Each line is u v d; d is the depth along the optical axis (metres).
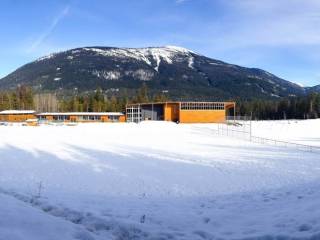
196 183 19.58
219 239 8.12
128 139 48.75
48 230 6.89
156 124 69.50
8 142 41.41
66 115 89.50
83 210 9.86
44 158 29.23
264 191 16.42
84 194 15.10
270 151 38.53
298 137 60.88
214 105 82.62
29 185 17.30
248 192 16.69
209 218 10.30
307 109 125.44
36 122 80.31
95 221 8.82
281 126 76.00
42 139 45.66
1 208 7.62
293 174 23.19
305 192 13.45
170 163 27.84
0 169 23.11
